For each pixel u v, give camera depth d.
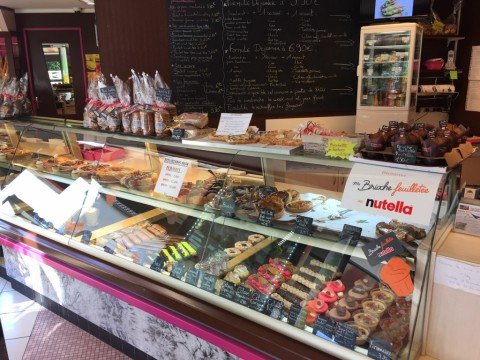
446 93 4.41
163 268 1.90
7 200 2.89
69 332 2.44
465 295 1.21
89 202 2.44
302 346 1.39
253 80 4.59
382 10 4.33
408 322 1.29
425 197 1.25
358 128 4.52
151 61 4.02
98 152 2.71
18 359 2.21
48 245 2.33
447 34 4.31
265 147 1.82
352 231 1.63
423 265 1.27
